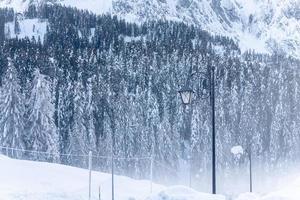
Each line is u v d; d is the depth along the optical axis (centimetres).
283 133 17100
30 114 9544
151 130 14575
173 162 13700
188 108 14000
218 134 14162
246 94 18475
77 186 3794
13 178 3831
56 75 18075
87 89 15475
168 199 2094
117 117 14225
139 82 19288
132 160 12962
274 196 1973
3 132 9206
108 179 4253
